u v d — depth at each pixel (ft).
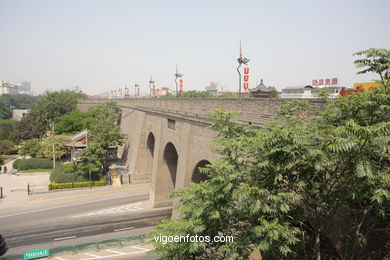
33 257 71.41
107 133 149.79
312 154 22.58
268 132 30.27
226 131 34.32
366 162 20.80
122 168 165.48
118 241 80.28
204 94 346.74
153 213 105.91
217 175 27.40
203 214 28.66
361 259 29.63
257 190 24.49
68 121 229.25
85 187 133.18
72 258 72.28
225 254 27.35
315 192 27.73
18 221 98.37
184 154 80.84
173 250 27.40
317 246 28.27
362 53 26.58
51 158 179.22
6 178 150.30
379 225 28.55
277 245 25.20
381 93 24.61
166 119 104.06
